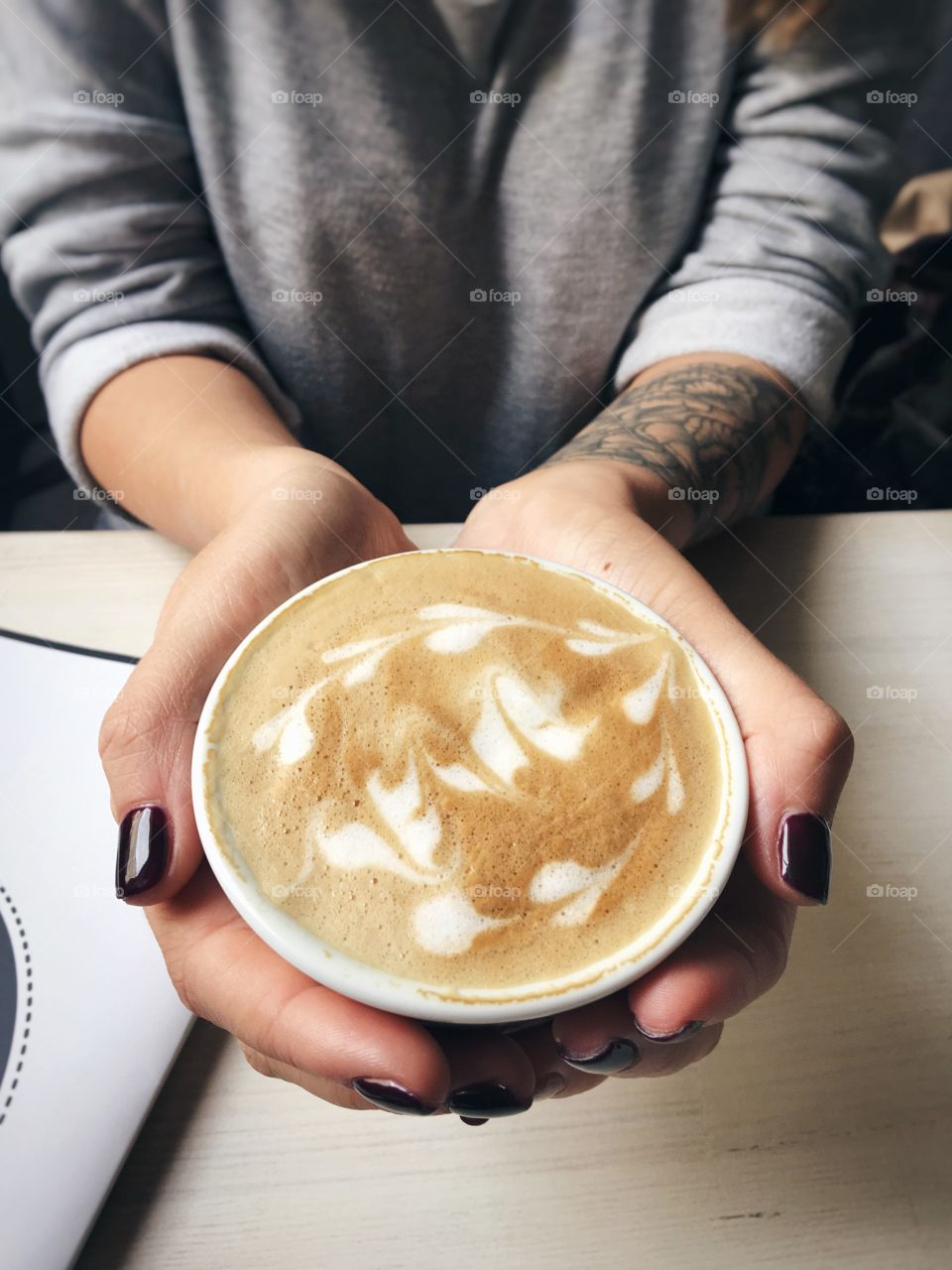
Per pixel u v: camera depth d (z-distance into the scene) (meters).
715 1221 0.17
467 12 0.31
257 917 0.15
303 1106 0.18
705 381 0.30
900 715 0.25
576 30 0.32
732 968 0.16
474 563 0.19
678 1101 0.18
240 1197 0.17
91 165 0.31
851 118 0.34
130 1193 0.17
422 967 0.15
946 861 0.22
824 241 0.33
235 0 0.31
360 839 0.16
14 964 0.19
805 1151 0.18
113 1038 0.18
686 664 0.18
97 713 0.23
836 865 0.22
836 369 0.33
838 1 0.32
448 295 0.36
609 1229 0.17
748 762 0.18
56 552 0.28
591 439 0.28
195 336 0.31
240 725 0.17
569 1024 0.16
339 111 0.33
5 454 0.48
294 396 0.38
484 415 0.40
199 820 0.16
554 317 0.37
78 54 0.31
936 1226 0.17
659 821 0.16
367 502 0.25
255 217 0.34
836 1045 0.19
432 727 0.17
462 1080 0.15
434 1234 0.17
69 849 0.21
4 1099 0.17
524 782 0.17
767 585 0.28
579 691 0.18
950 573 0.28
